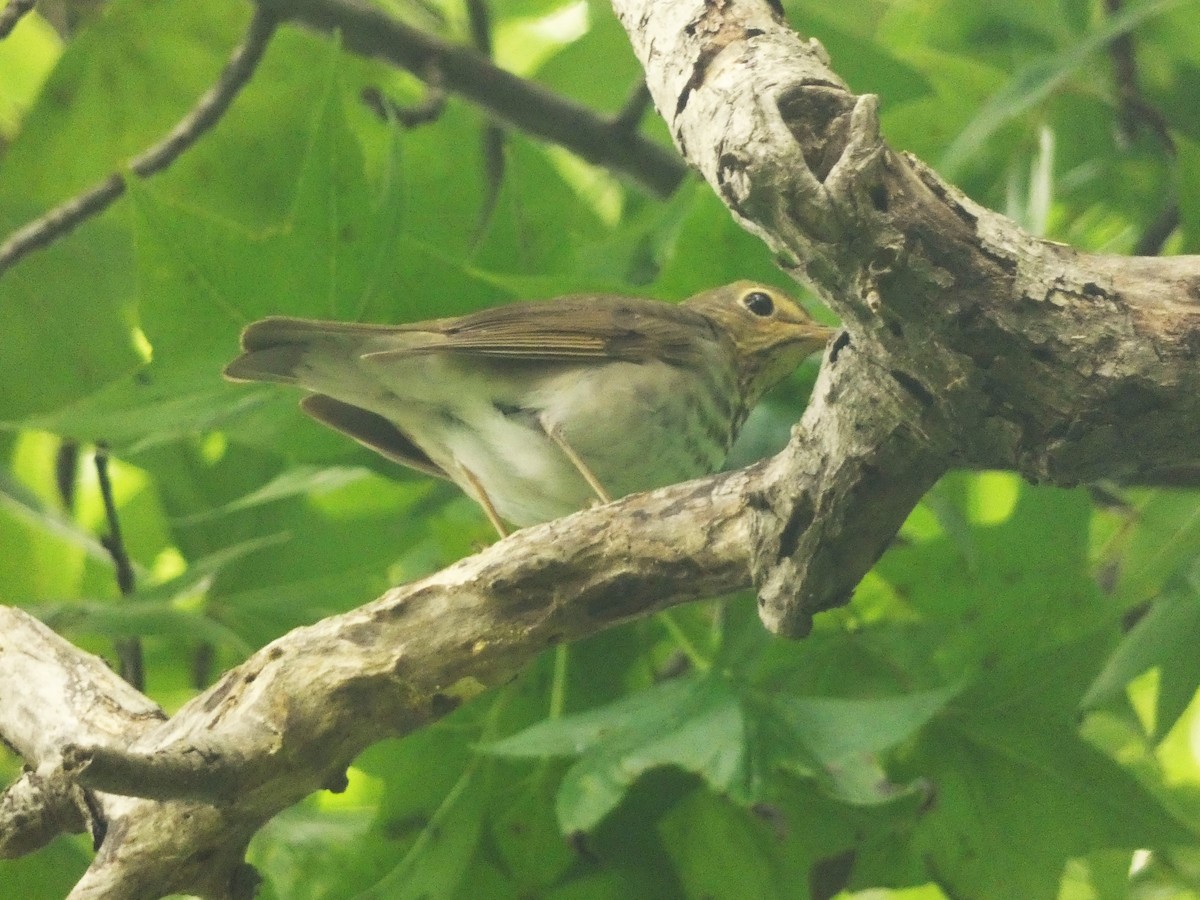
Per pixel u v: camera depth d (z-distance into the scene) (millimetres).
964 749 10148
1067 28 12336
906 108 12133
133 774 6086
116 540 11102
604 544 7047
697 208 10836
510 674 7227
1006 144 12062
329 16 13172
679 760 8547
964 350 5820
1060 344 5781
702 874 9930
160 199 10055
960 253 5703
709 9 6426
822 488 6496
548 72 14992
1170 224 12141
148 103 14148
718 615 10383
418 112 13219
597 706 10820
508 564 7090
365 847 10648
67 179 14180
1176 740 14000
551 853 10102
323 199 10250
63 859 10359
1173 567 10094
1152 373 5785
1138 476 10328
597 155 13734
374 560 12109
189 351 10234
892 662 10711
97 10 14008
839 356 6207
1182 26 12312
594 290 10641
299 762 6957
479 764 10172
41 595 13469
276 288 10227
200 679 13078
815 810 9734
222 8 13922
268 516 12273
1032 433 6000
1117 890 11312
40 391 13969
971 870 10148
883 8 14734
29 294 13945
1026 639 10812
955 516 10078
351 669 7043
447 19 15531
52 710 7543
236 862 7125
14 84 15789
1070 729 10031
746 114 5750
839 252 5672
